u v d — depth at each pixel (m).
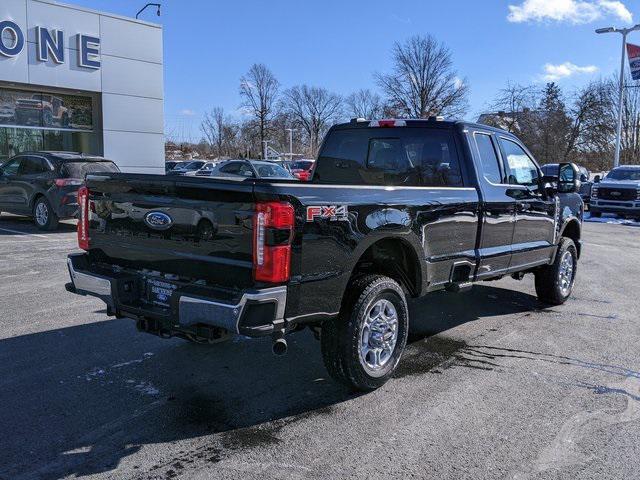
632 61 28.08
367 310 4.17
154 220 4.02
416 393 4.36
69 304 6.68
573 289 8.23
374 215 4.12
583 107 41.88
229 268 3.62
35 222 13.11
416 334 5.90
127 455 3.38
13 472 3.18
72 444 3.50
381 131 5.93
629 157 42.38
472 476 3.21
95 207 4.49
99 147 19.88
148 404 4.08
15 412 3.92
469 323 6.34
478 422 3.87
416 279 4.72
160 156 21.12
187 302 3.59
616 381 4.65
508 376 4.73
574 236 7.61
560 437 3.68
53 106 18.92
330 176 6.32
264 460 3.35
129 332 5.70
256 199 3.45
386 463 3.33
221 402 4.14
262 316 3.46
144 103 20.41
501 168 5.89
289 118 81.00
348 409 4.05
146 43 20.22
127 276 4.16
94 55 18.80
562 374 4.79
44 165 12.80
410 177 5.76
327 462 3.33
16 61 16.98
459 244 5.11
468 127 5.54
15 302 6.73
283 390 4.37
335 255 3.84
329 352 4.15
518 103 43.00
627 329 6.17
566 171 6.80
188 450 3.45
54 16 17.72
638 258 11.34
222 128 71.94
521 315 6.73
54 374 4.60
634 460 3.41
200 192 3.71
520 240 6.12
